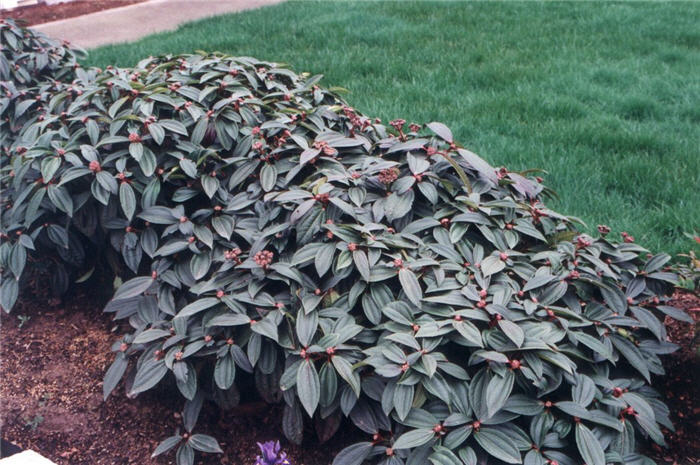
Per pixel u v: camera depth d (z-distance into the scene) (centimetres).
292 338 240
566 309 241
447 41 757
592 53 710
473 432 213
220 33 812
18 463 228
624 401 230
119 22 959
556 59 683
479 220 262
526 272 255
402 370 219
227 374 237
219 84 339
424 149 286
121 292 271
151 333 251
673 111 549
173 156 305
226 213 293
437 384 218
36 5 1076
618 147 481
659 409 243
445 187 274
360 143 299
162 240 300
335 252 254
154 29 915
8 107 388
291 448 254
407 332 230
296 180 292
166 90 322
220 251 279
